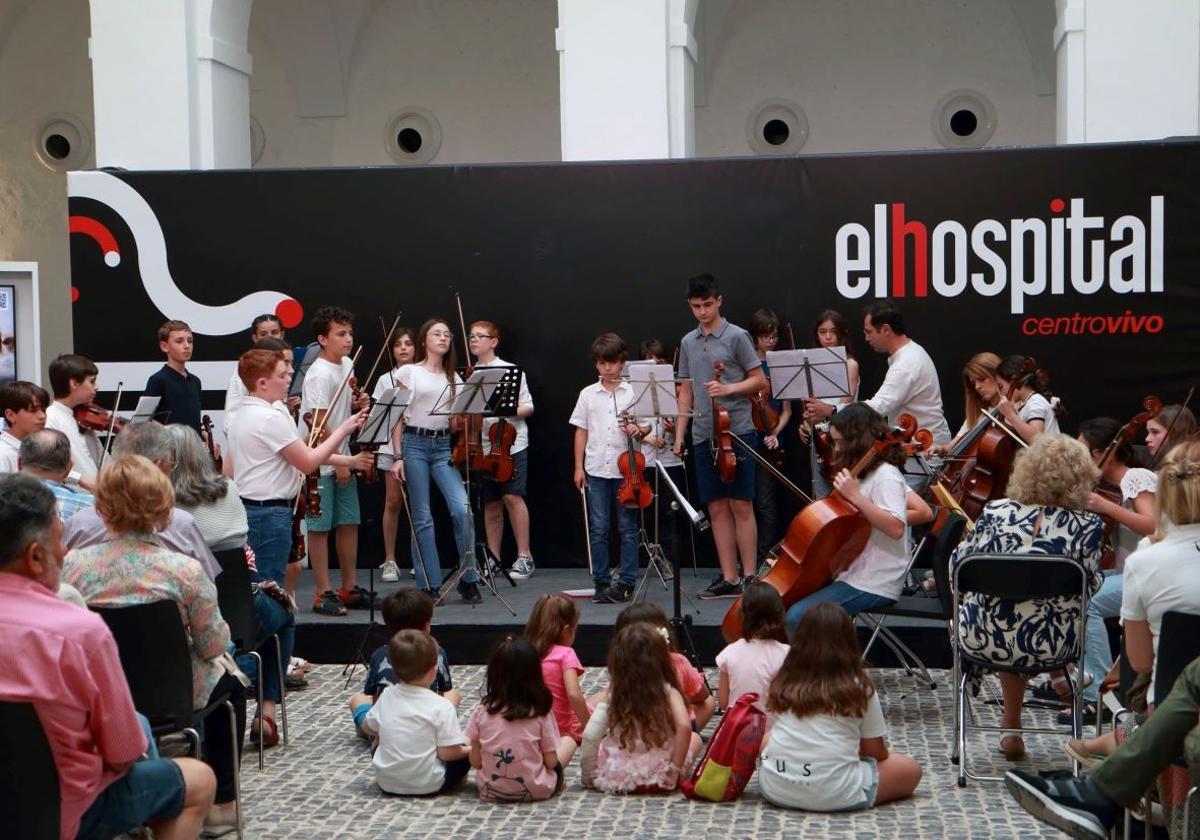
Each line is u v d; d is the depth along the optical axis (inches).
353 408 298.0
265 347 268.1
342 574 303.4
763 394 309.3
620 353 305.4
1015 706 211.3
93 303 344.2
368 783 205.6
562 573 340.5
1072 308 322.3
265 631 217.6
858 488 224.7
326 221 341.4
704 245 332.8
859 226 328.2
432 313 340.8
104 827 138.0
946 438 298.2
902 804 191.8
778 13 496.7
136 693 161.6
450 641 281.0
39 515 127.9
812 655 188.2
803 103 498.6
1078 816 142.6
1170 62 323.9
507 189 337.4
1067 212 320.5
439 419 305.7
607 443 302.7
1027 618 196.4
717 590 302.7
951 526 229.5
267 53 518.0
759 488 322.0
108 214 343.0
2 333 385.4
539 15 510.0
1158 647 151.9
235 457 245.0
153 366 344.8
